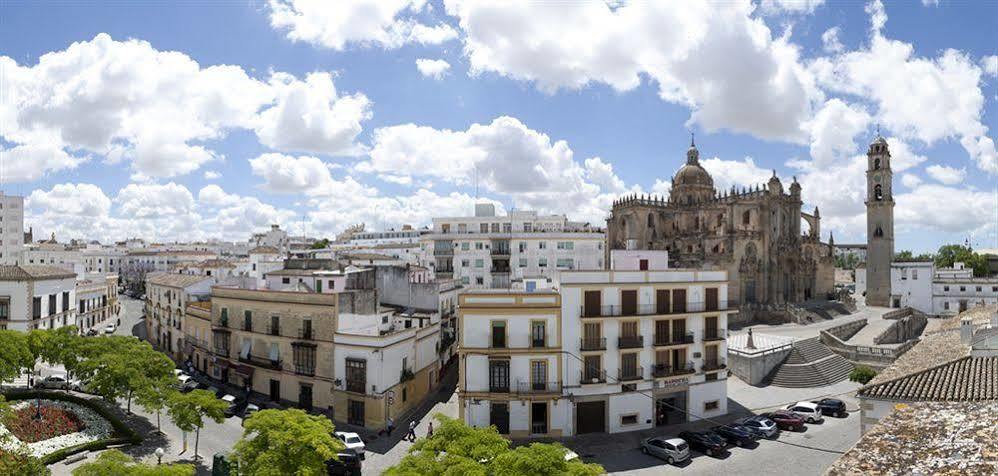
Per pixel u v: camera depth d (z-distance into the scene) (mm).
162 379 46094
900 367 41406
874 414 32406
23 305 68750
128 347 49656
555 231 108750
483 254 105812
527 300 49156
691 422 52844
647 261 56750
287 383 56500
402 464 28094
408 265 81625
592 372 49500
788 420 50031
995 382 30781
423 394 60562
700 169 135250
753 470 41344
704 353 54062
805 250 124938
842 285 169625
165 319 83375
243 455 32125
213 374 65250
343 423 51656
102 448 41844
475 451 28047
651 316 51344
